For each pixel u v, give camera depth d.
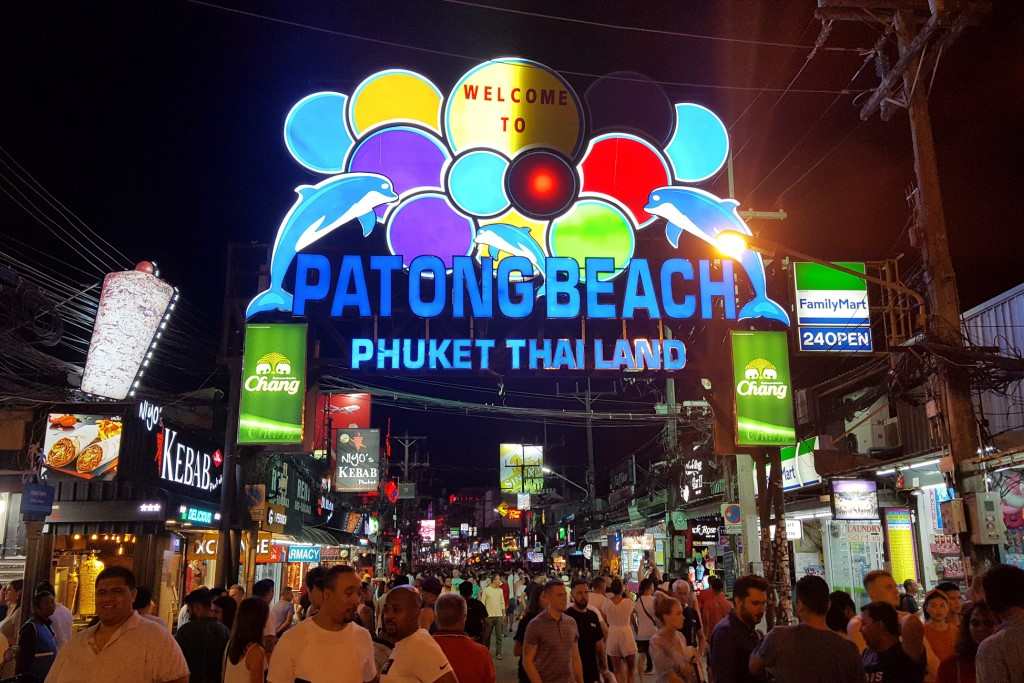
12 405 16.36
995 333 16.30
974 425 11.53
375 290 13.70
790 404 13.56
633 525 40.41
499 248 14.23
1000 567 4.30
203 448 20.00
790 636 5.18
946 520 11.24
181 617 13.30
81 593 18.08
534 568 67.69
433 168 14.48
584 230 14.38
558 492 71.31
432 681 5.25
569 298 13.53
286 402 13.18
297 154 14.27
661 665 8.23
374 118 14.55
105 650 5.01
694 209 14.45
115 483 16.44
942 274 12.01
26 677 8.52
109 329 14.55
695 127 14.98
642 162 14.71
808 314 13.90
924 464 14.69
